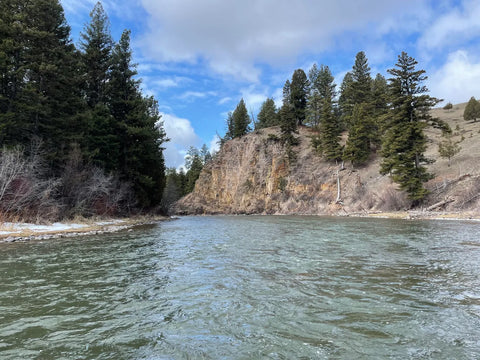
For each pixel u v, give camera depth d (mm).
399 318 5145
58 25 27406
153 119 34781
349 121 56594
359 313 5395
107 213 28500
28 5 23391
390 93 38375
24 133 22453
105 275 8383
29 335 4633
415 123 34969
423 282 7262
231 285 7297
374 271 8422
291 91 81188
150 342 4391
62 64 25375
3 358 3898
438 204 32188
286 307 5750
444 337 4422
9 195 19250
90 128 28109
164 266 9492
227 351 4090
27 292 6828
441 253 10961
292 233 18750
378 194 41375
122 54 33625
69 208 23781
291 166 60656
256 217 43281
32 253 11742
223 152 73750
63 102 24781
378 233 17531
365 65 65062
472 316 5195
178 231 21188
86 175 24938
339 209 46188
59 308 5832
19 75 21234
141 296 6559
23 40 23031
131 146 31531
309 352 4023
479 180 31906
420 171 34438
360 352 4004
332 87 74438
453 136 53000
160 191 41188
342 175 52688
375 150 55562
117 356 3971
